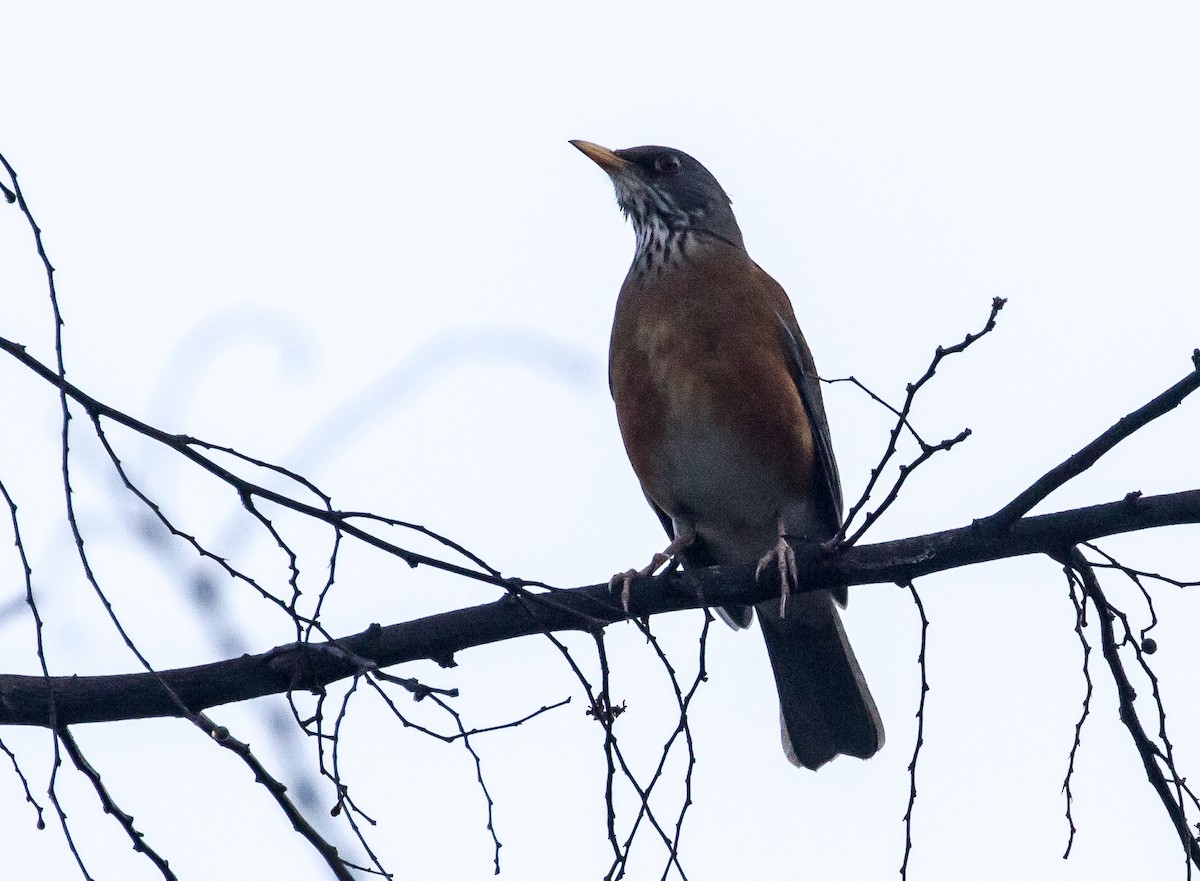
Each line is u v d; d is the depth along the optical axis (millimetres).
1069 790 9141
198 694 9547
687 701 8664
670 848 8430
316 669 9648
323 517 8016
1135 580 9141
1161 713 8953
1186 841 9000
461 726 8172
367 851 8078
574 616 10062
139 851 7719
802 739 13203
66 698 9438
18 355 7875
